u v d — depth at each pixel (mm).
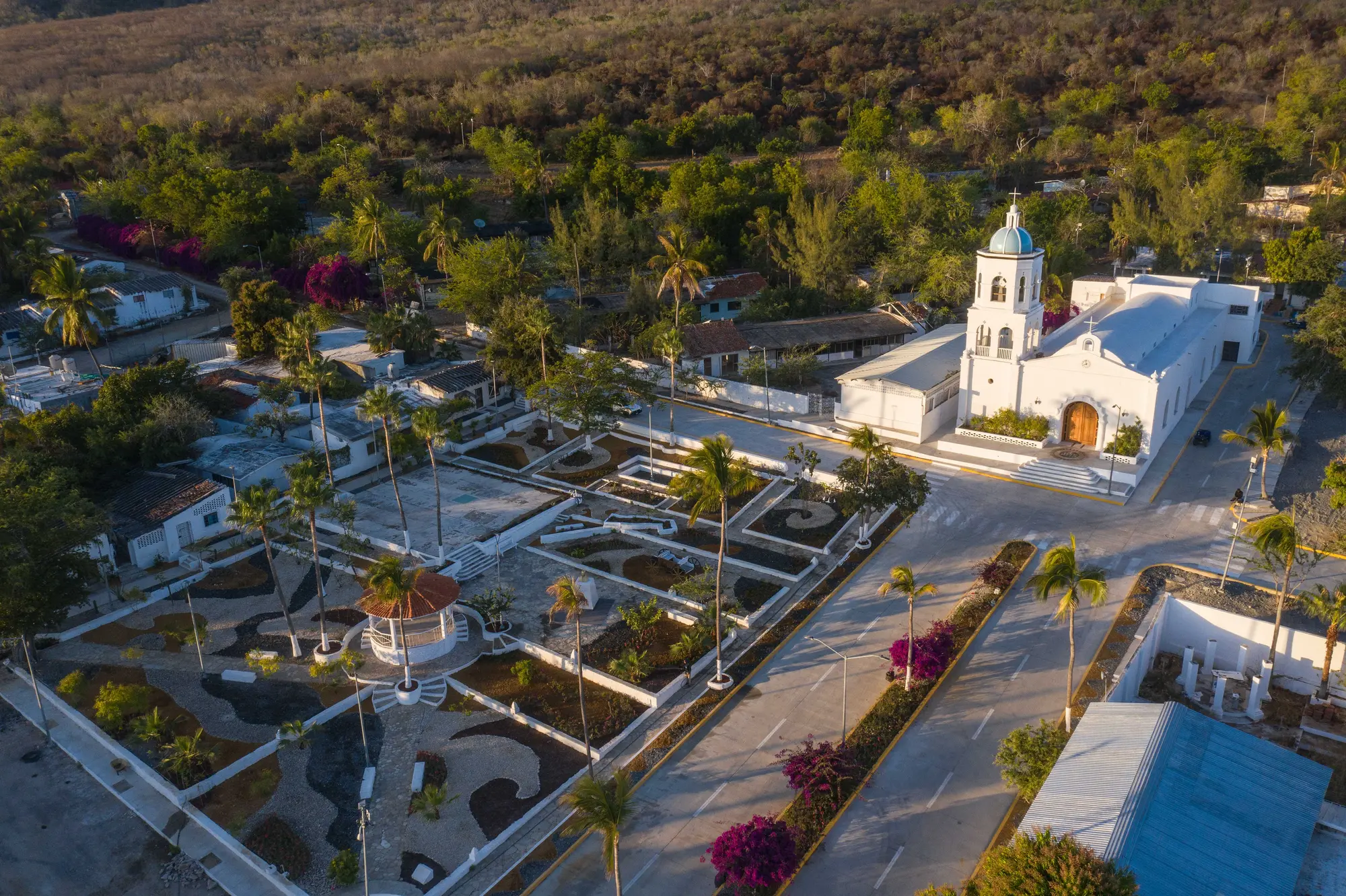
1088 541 66875
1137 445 75688
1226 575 60750
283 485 78125
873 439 63844
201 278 137250
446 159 181500
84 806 46969
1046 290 111562
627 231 128375
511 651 57844
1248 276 123375
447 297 116125
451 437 81438
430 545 68562
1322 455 78625
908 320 107812
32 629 53188
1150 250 133125
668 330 99438
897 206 131625
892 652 53000
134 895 41781
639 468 82750
